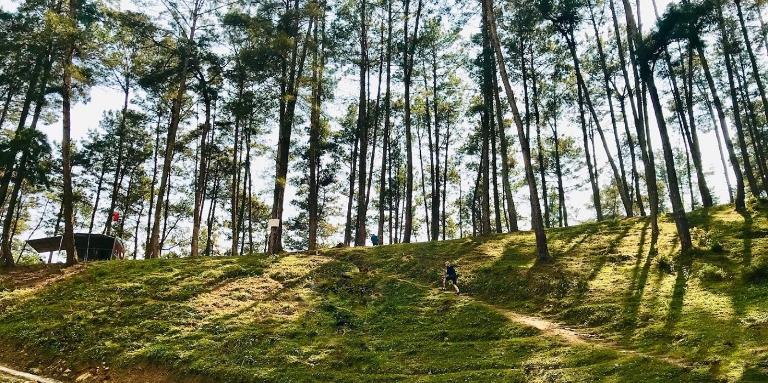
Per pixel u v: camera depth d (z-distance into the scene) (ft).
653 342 49.73
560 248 88.43
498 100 111.55
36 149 93.30
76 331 65.51
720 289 58.95
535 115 137.18
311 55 109.50
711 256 69.97
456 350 54.90
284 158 99.81
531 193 84.12
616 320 57.00
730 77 100.58
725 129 97.86
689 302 57.11
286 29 97.14
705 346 45.50
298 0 100.07
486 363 49.98
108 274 86.48
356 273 86.58
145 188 165.68
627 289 65.05
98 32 89.10
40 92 95.20
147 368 56.49
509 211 109.50
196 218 107.45
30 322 68.54
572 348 50.62
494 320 62.39
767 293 54.54
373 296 75.61
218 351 58.29
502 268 80.89
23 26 89.51
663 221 97.25
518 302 69.10
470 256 90.99
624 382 40.88
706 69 103.65
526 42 130.93
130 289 78.07
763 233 75.72
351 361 54.60
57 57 94.73
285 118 99.91
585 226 104.12
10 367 59.21
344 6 123.95
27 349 62.59
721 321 50.19
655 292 62.23
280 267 89.20
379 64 132.87
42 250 125.80
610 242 88.07
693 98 133.69
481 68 117.80
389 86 125.49
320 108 104.68
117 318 68.85
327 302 73.10
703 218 92.84
